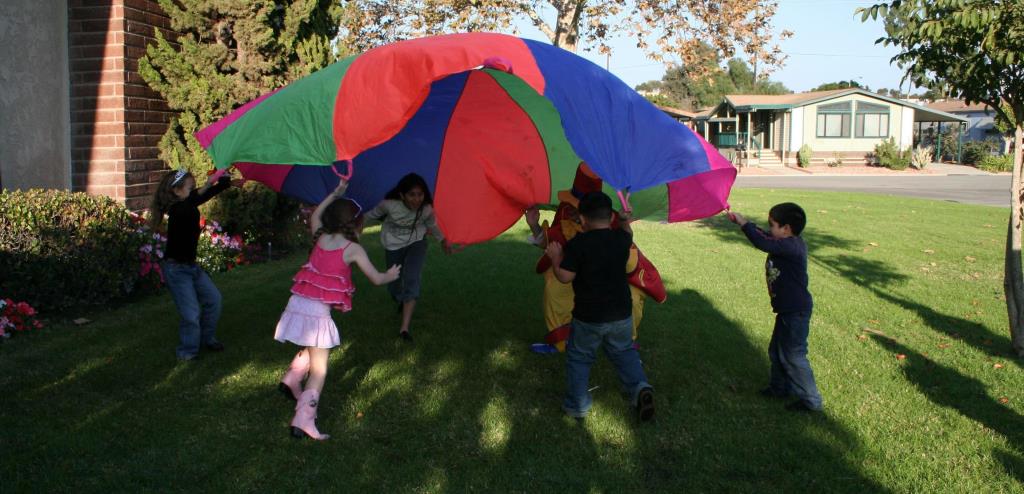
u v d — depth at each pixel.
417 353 5.66
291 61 10.32
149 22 8.56
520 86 5.63
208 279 5.50
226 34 9.66
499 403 4.71
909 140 40.09
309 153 4.07
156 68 8.62
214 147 4.38
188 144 8.95
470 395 4.84
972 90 5.95
